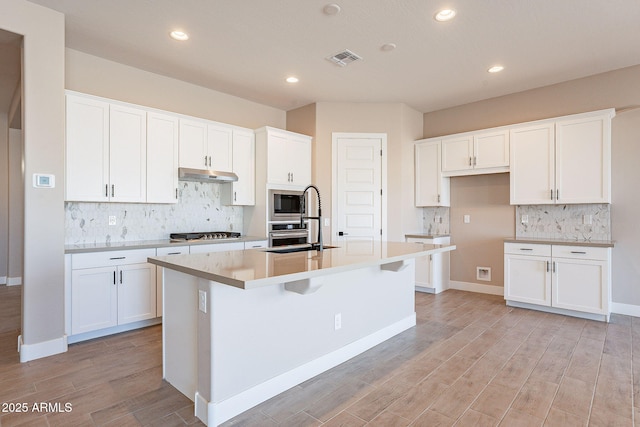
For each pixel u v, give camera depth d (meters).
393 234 5.04
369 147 5.06
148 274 3.39
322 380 2.38
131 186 3.50
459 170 4.85
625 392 2.20
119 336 3.18
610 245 3.50
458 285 5.21
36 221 2.68
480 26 3.00
